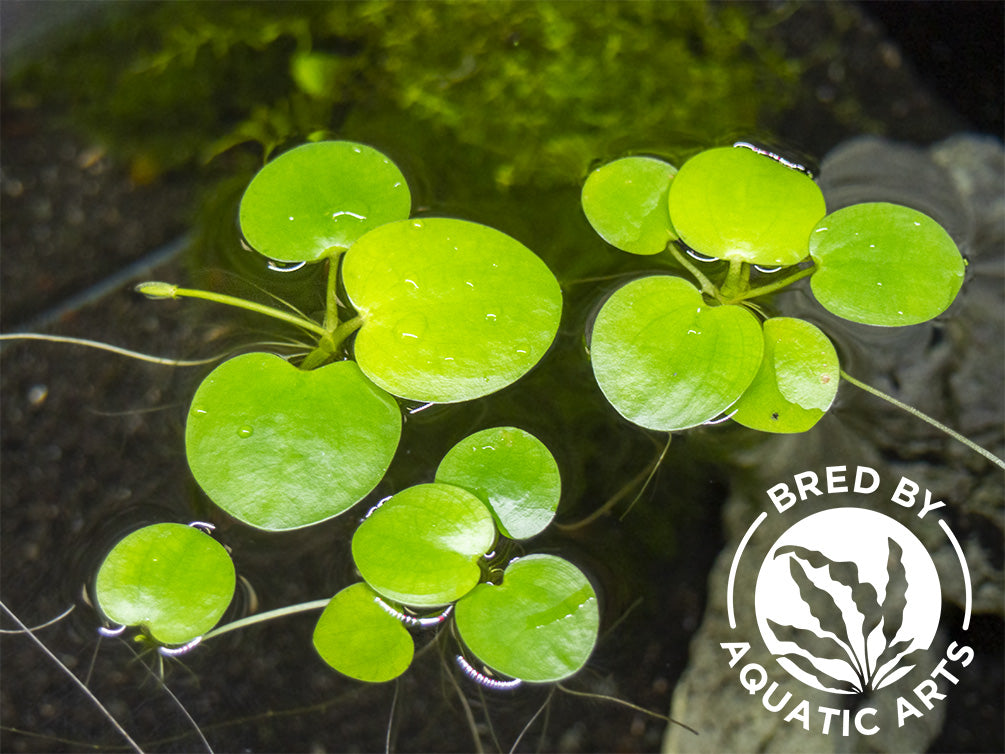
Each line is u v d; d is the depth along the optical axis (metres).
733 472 0.16
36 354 0.16
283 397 0.14
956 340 0.16
